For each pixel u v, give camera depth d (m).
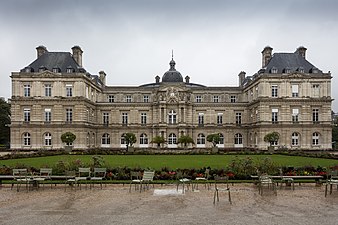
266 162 31.88
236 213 18.52
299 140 71.75
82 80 71.62
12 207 20.12
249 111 82.06
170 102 81.25
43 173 30.88
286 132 71.44
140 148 70.56
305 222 16.64
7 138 94.38
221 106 83.81
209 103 83.69
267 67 75.31
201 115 84.06
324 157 49.31
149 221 16.83
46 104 71.31
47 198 22.94
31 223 16.52
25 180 26.25
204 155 54.16
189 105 82.62
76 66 75.19
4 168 31.91
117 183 29.19
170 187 27.44
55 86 71.38
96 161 32.50
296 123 71.38
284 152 58.06
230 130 83.06
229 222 16.66
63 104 71.38
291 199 22.48
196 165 38.69
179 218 17.44
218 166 37.38
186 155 54.16
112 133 82.31
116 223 16.52
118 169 31.94
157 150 63.09
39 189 26.59
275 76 71.69
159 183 28.97
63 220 17.08
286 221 16.83
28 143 71.44
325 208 19.72
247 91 85.75
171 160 44.88
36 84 71.38
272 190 26.02
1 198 22.95
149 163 41.00
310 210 19.20
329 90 71.94
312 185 28.62
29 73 71.25
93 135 80.12
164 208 19.77
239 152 58.03
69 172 27.77
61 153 55.56
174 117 81.81
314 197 23.20
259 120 72.38
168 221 16.84
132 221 16.83
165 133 80.56
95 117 82.56
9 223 16.56
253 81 77.81
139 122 83.31
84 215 18.11
